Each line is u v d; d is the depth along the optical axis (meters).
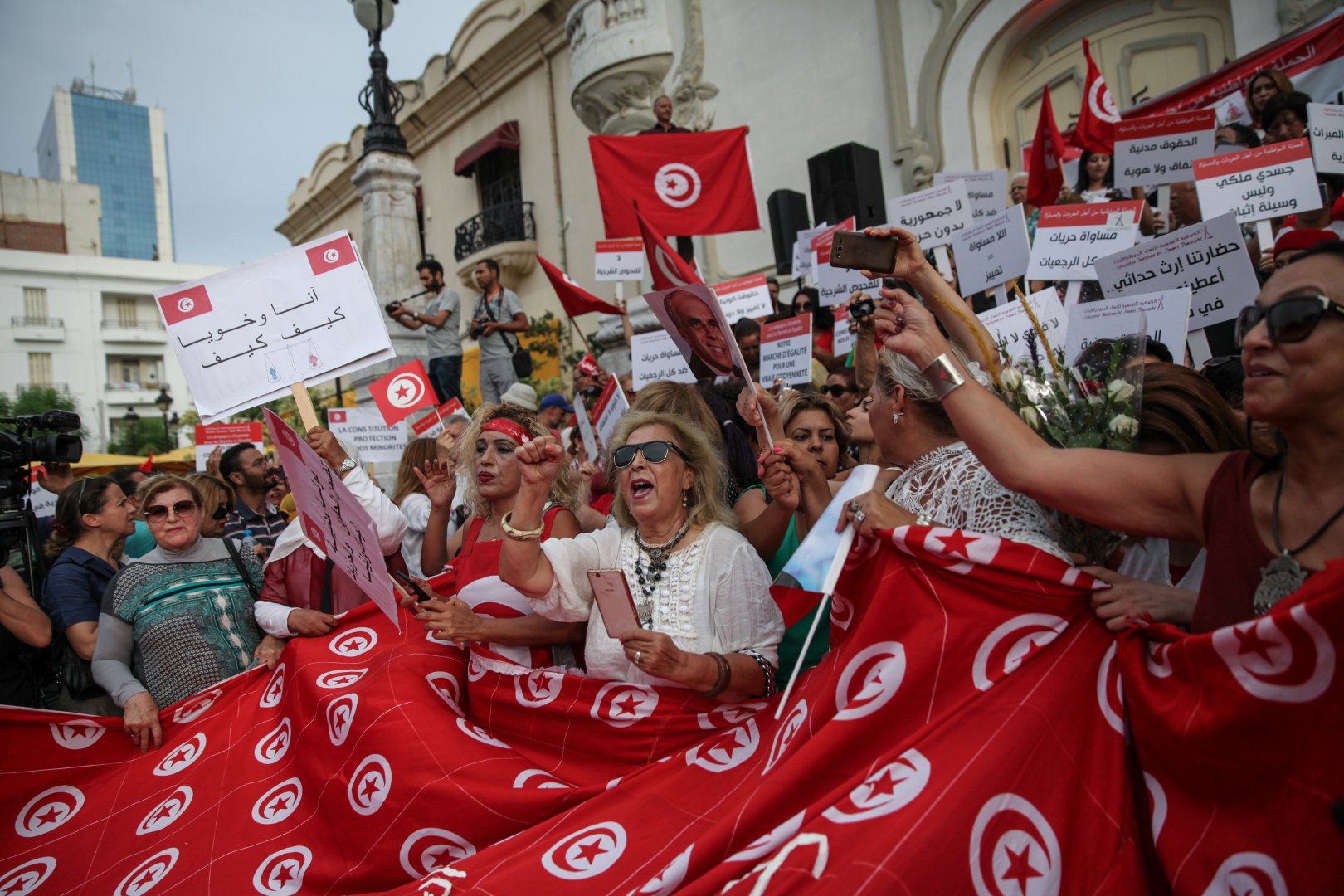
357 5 10.47
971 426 2.06
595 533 3.07
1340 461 1.63
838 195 8.95
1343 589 1.52
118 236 161.00
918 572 2.22
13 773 3.40
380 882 2.76
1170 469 1.95
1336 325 1.58
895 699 2.14
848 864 1.83
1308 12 7.63
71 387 60.12
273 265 3.66
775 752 2.37
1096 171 6.80
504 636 3.09
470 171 21.14
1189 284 3.86
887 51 10.27
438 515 4.34
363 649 3.53
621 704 2.78
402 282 10.55
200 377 3.62
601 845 2.34
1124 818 1.90
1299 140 4.26
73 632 3.95
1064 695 2.02
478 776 2.77
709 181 7.03
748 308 6.50
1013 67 9.98
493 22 19.52
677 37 12.70
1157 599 2.06
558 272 6.10
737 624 2.75
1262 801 1.67
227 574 4.10
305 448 2.82
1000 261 4.96
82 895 3.07
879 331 2.17
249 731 3.54
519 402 6.87
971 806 1.87
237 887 2.92
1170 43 8.96
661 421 3.02
